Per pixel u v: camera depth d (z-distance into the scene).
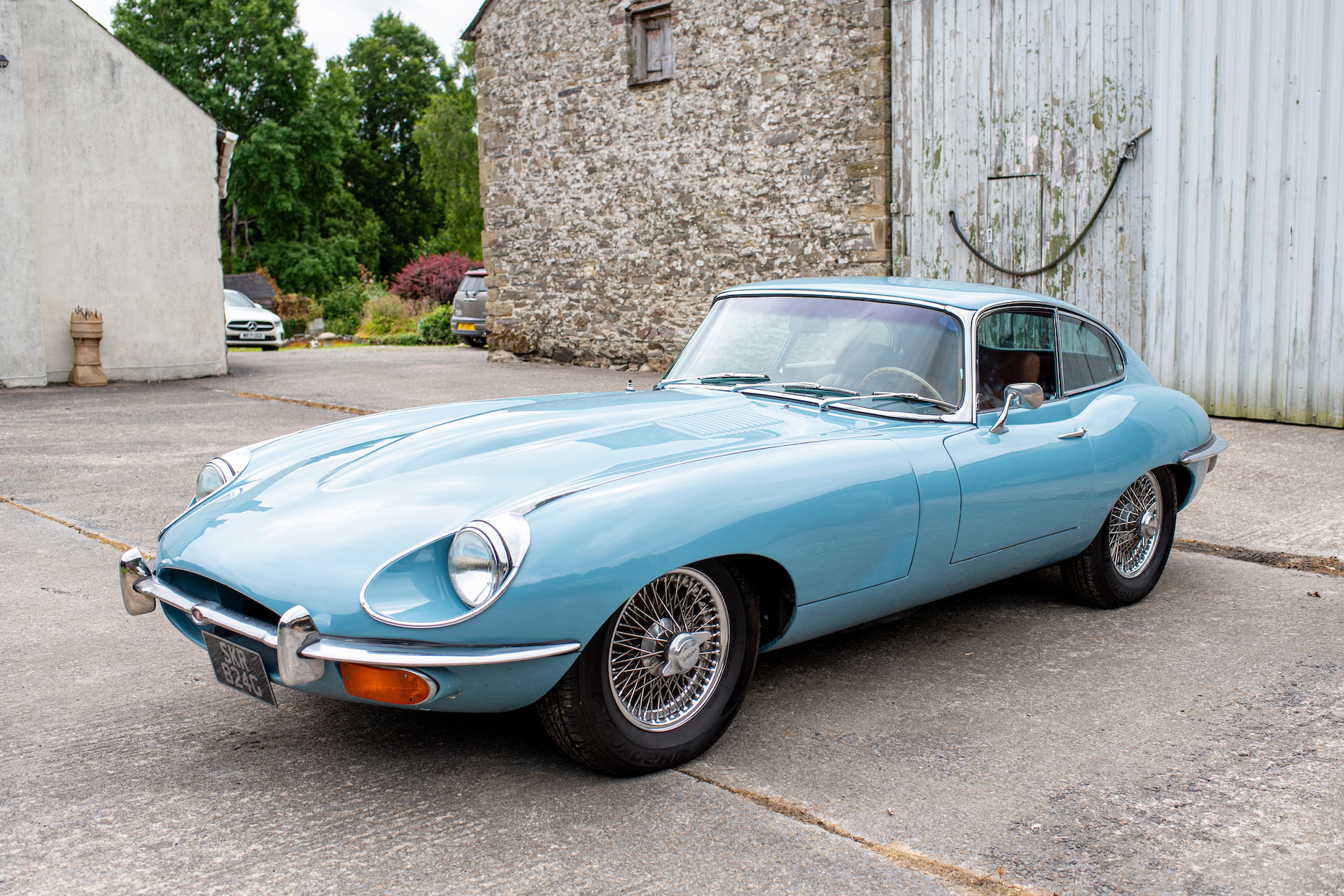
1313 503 5.82
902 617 3.45
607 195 13.70
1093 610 4.23
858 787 2.67
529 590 2.38
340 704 3.23
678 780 2.71
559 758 2.85
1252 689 3.35
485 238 15.21
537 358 14.95
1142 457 4.03
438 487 2.75
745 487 2.77
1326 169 7.88
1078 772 2.76
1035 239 9.88
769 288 4.21
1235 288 8.50
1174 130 8.71
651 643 2.70
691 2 12.41
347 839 2.40
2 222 11.98
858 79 11.04
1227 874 2.27
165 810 2.54
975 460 3.37
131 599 2.98
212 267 14.05
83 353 12.64
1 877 2.22
